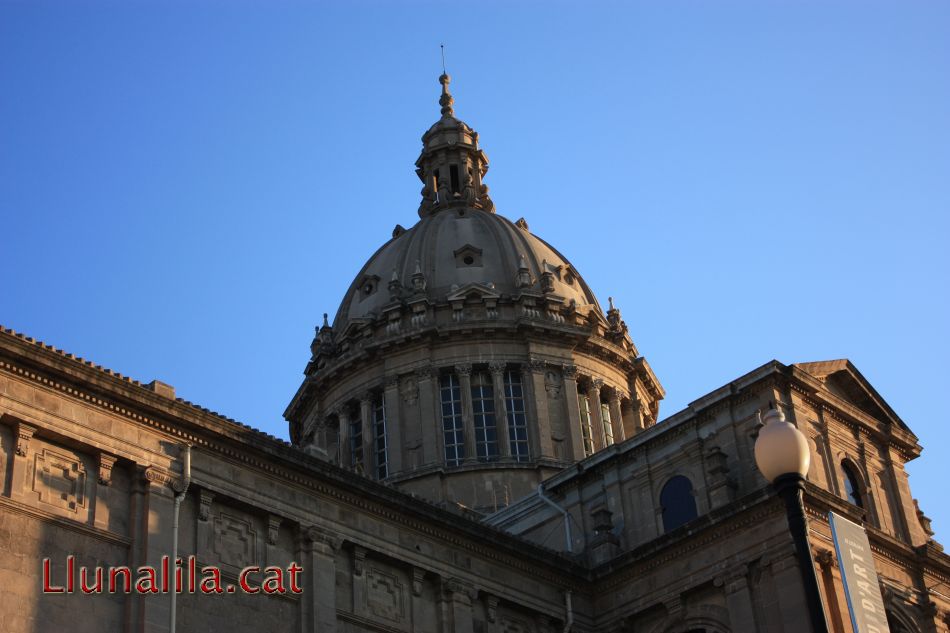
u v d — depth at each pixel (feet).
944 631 178.29
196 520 141.08
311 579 149.07
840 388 191.01
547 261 270.26
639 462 190.19
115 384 136.46
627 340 265.13
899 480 189.88
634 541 185.88
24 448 128.16
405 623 159.33
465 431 240.73
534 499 204.33
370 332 256.32
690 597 173.99
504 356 247.91
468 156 298.97
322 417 258.57
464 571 168.86
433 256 265.54
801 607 159.22
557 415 245.04
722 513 170.60
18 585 122.93
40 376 131.44
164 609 132.26
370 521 159.94
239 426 146.92
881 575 173.17
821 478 175.42
